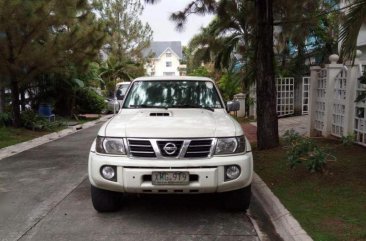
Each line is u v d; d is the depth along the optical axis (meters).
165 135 4.75
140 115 5.64
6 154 10.14
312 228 4.48
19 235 4.64
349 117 8.86
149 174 4.68
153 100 6.46
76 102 21.78
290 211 5.07
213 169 4.70
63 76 17.09
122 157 4.78
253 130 13.96
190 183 4.69
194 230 4.77
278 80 17.45
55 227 4.88
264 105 9.00
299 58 18.00
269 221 5.12
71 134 14.59
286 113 17.83
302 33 11.25
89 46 14.17
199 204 5.75
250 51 15.45
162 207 5.62
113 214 5.34
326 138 9.71
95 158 4.93
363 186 5.83
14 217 5.27
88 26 14.23
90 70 20.81
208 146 4.79
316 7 9.60
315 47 17.67
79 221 5.08
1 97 15.43
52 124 15.96
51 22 12.75
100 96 23.09
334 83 9.71
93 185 5.10
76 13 13.76
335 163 7.11
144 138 4.75
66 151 10.55
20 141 12.30
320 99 10.30
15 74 13.27
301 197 5.61
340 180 6.16
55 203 5.86
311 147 6.76
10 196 6.25
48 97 18.91
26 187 6.80
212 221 5.08
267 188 6.20
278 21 10.30
